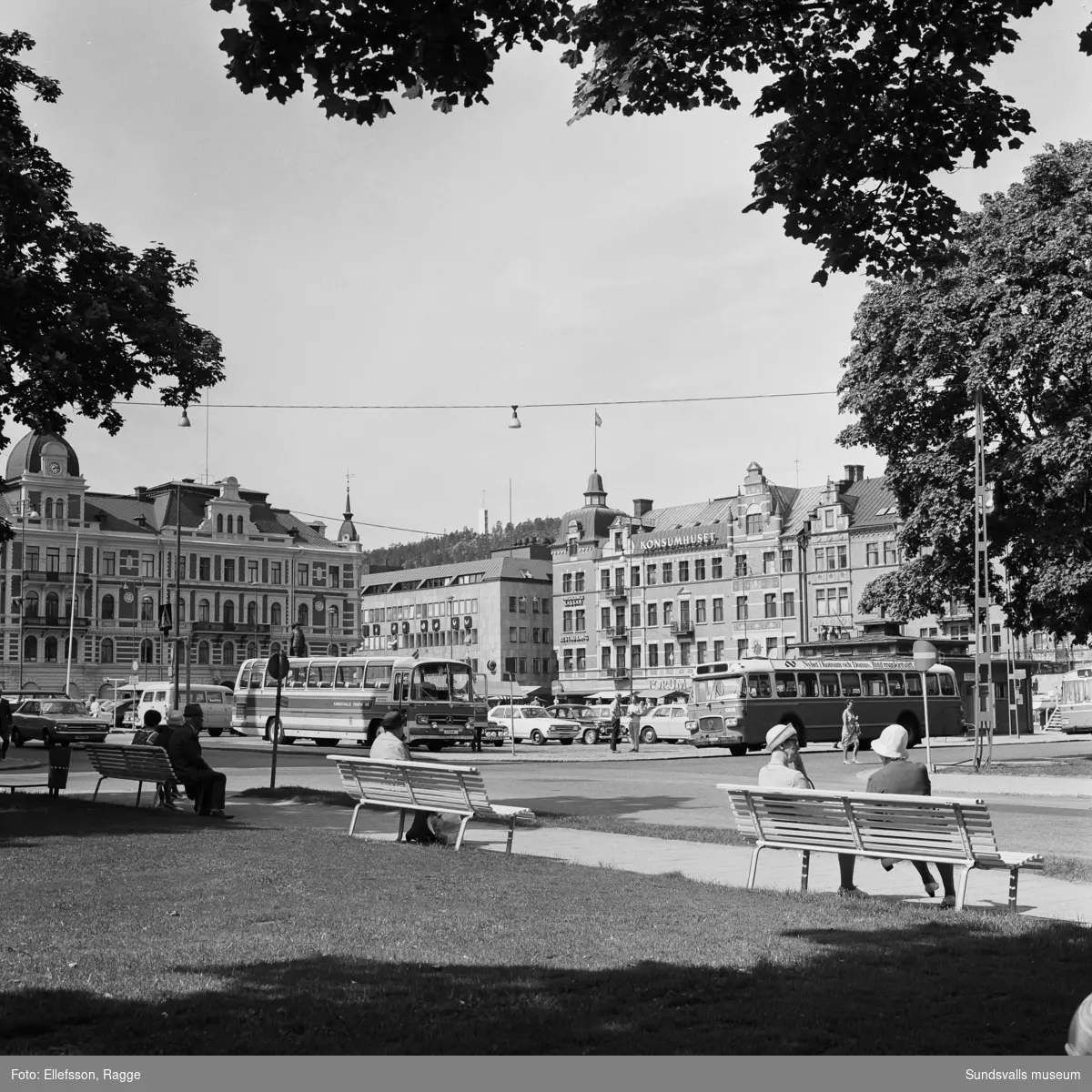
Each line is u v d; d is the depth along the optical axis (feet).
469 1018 22.29
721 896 37.76
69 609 346.74
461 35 29.22
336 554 395.34
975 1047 20.63
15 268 71.15
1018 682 225.56
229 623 369.91
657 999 23.94
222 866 42.27
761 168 38.68
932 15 35.42
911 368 129.90
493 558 458.50
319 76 29.45
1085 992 24.75
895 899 38.42
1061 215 120.88
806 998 24.06
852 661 167.73
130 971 26.00
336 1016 22.34
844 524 315.17
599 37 33.83
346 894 36.76
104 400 76.43
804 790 38.70
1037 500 127.13
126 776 67.82
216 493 381.40
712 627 344.08
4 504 347.36
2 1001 23.17
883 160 38.22
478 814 50.14
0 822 57.98
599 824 61.41
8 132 73.05
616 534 372.17
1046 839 59.06
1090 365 116.16
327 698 169.27
